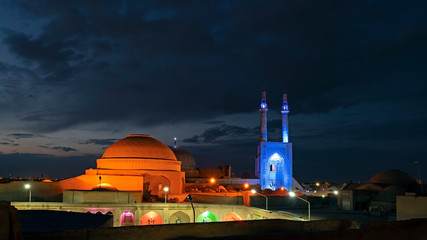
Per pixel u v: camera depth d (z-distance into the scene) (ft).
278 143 333.42
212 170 337.72
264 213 151.43
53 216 97.09
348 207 193.57
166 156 242.58
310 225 66.18
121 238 52.80
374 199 194.18
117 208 177.47
